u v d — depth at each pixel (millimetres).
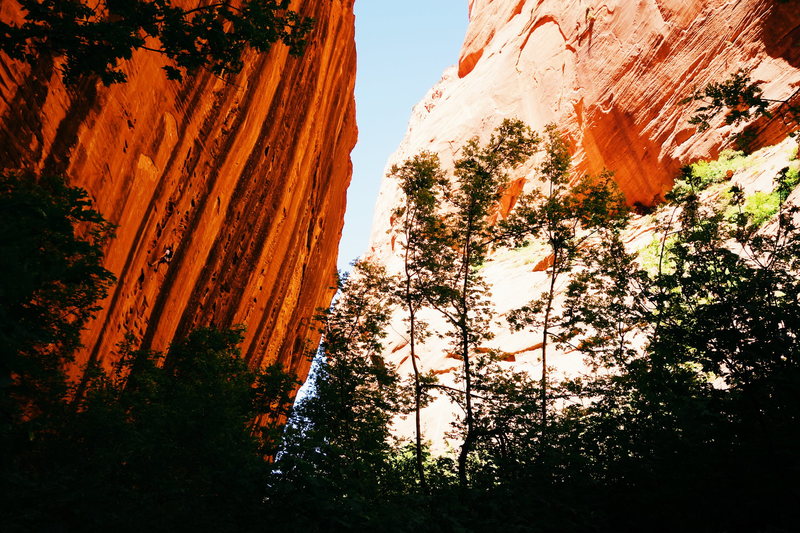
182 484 8188
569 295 15930
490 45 64812
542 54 51688
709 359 8625
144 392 13273
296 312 38188
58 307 9727
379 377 15547
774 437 6934
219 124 20750
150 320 19109
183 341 19969
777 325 7844
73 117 12820
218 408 10344
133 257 16891
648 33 40094
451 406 31609
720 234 11453
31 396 9375
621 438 9492
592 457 9914
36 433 9031
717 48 35594
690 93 36656
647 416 9898
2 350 3705
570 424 11859
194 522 6816
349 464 8711
